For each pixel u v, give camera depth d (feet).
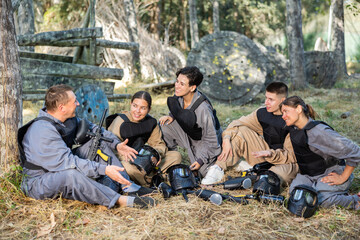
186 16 73.20
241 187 12.01
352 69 60.54
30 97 21.49
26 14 28.43
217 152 13.14
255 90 28.32
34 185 10.34
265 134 12.97
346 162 10.13
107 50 38.75
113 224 9.64
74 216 9.96
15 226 9.44
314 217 10.11
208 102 13.16
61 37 21.31
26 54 20.88
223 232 9.21
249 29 81.66
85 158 11.31
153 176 12.55
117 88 31.58
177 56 45.11
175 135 13.73
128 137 12.25
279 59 33.32
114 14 43.39
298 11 32.76
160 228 9.38
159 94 30.45
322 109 24.72
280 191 11.94
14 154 11.14
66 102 10.30
